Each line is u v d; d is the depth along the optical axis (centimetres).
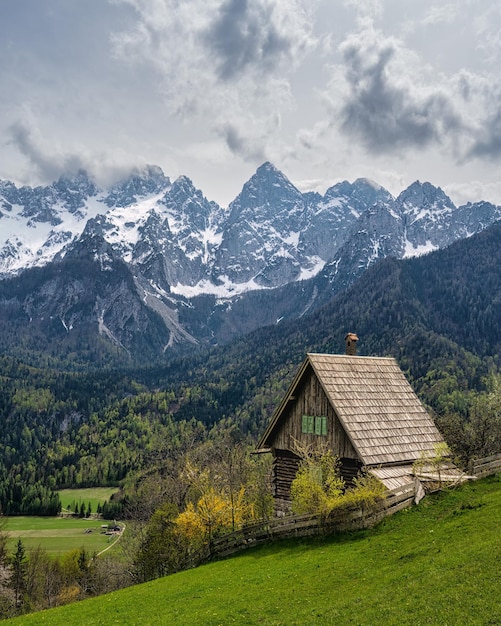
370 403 4803
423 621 2361
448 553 2967
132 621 3209
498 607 2319
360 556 3425
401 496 4078
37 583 9819
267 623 2759
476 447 7162
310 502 4109
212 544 4738
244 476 6575
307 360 4812
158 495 7056
